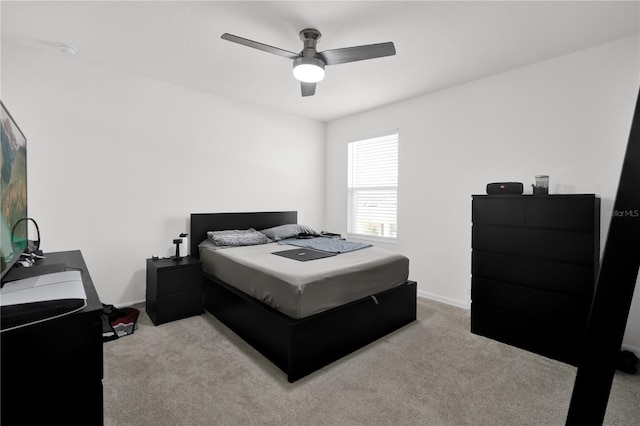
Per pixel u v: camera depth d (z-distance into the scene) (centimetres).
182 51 259
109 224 296
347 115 447
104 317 268
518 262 239
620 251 64
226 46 250
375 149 421
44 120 262
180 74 306
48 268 149
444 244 342
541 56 262
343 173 459
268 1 193
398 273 274
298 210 454
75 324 94
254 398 173
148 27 223
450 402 172
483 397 177
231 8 200
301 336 193
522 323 237
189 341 240
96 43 246
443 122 341
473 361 216
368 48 205
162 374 195
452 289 336
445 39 235
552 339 223
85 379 96
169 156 332
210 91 354
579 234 213
